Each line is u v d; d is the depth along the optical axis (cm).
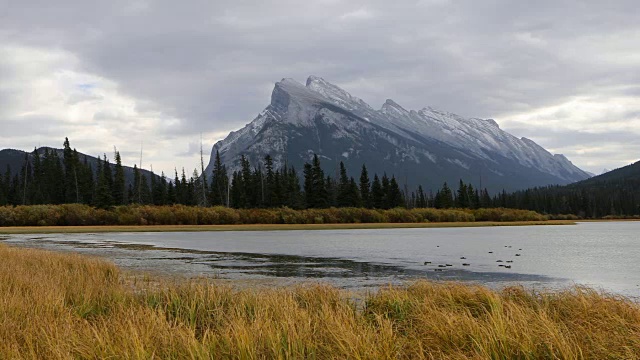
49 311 1055
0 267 1891
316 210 10819
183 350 773
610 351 760
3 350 775
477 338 801
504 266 3055
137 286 1831
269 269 2889
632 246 4872
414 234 7475
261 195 12706
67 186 12938
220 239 6062
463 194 14875
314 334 874
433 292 1380
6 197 12512
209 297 1240
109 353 762
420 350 779
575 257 3684
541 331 806
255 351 766
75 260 2352
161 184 13162
